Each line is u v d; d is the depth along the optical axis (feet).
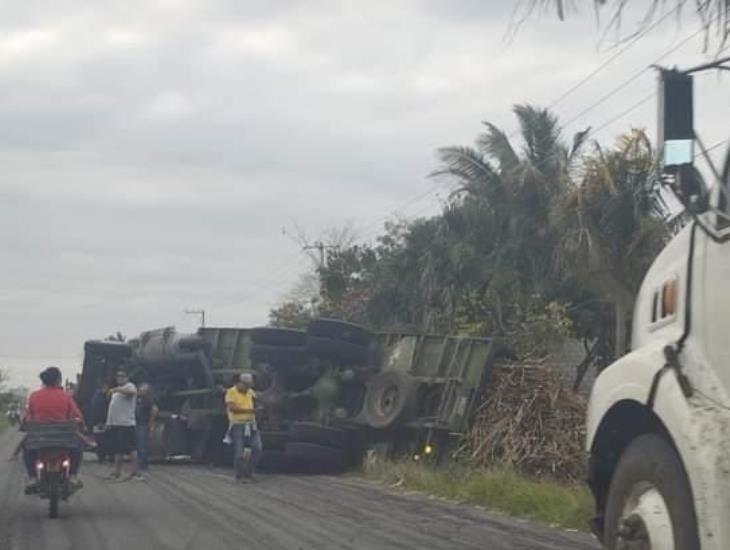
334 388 72.49
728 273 18.39
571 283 89.45
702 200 19.27
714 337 18.61
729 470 17.01
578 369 91.71
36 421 45.32
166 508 49.29
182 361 83.25
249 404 64.85
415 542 38.50
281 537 39.60
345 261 143.74
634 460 19.80
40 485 44.80
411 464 63.67
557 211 77.25
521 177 92.99
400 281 109.50
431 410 68.59
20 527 42.83
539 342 77.10
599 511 21.93
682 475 18.39
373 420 69.15
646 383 19.70
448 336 70.13
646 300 21.70
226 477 68.08
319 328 72.33
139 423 71.56
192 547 37.29
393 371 69.77
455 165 100.58
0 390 292.61
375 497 55.11
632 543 19.38
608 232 71.61
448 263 98.37
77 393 89.15
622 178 70.44
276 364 73.20
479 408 64.59
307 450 69.97
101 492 56.90
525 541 38.86
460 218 99.04
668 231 68.59
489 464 61.21
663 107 19.33
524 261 92.89
